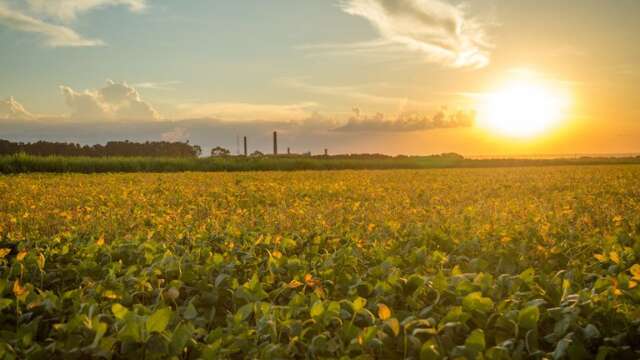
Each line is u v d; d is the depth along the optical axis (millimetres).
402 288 5594
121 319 4391
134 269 6070
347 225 9883
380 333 4297
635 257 6949
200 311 5574
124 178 26828
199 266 6324
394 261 6770
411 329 4512
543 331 4816
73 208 13930
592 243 7750
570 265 6824
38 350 4258
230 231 8641
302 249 8062
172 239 8484
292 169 46094
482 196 17672
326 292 5750
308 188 19922
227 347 4418
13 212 12961
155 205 14516
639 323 4531
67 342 4332
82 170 38219
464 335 4594
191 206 13719
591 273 6332
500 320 4555
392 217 11055
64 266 6996
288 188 20188
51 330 4918
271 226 9672
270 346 4156
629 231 9500
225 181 24562
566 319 4484
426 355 3959
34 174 30984
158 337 4121
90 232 9484
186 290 5973
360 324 4941
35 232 9305
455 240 8117
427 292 5543
